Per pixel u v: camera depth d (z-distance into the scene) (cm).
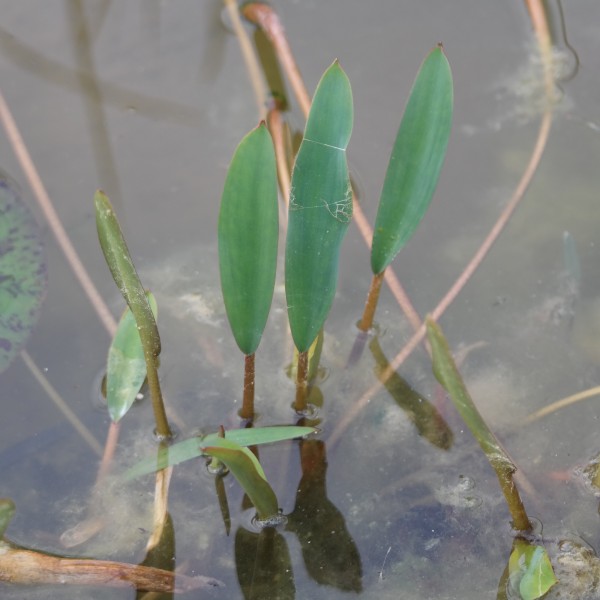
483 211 102
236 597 92
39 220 101
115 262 90
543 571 91
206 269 101
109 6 111
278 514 94
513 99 106
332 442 96
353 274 100
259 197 89
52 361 98
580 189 102
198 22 110
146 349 92
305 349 94
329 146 89
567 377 97
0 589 92
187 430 96
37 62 108
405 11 110
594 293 99
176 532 93
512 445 95
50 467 95
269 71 108
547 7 110
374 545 93
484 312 99
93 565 92
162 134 105
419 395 97
